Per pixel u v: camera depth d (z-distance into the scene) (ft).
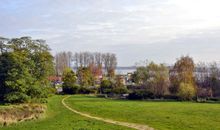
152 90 411.75
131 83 558.56
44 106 266.36
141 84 469.16
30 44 321.11
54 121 201.26
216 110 260.21
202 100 370.32
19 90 279.69
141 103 337.72
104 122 199.52
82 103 334.65
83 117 226.17
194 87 399.03
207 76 438.81
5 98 275.18
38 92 304.50
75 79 524.11
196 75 449.06
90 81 561.43
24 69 285.64
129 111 258.37
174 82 420.77
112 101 367.45
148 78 447.83
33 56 317.42
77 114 244.63
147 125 187.62
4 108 219.61
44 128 171.01
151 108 281.13
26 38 321.52
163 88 411.54
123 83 521.65
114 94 452.35
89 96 447.83
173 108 280.31
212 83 418.92
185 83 399.85
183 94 379.96
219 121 197.06
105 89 482.28
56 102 339.77
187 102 354.74
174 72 431.43
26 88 288.92
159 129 173.88
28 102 284.41
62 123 191.31
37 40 337.72
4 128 172.65
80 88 499.51
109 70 625.41
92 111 262.06
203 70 453.58
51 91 366.84
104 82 498.69
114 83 503.20
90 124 188.44
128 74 647.97
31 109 231.09
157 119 210.18
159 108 280.92
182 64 431.84
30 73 305.94
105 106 301.43
